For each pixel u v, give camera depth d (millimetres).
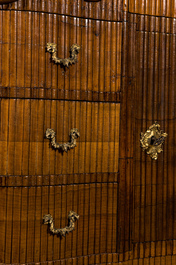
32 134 1031
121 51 1104
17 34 1011
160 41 1164
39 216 1049
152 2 1147
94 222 1109
